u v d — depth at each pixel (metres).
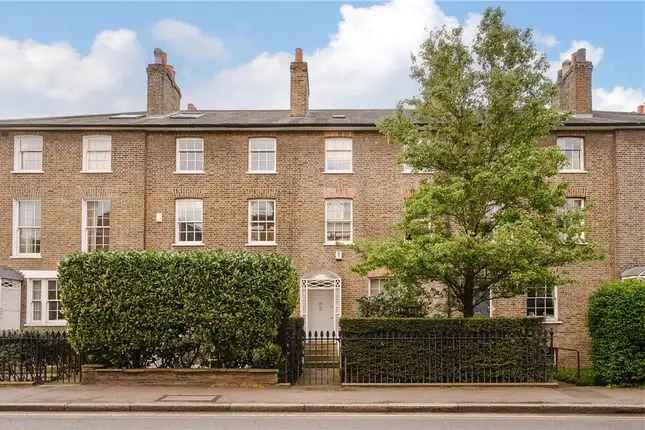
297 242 28.47
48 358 18.66
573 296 27.67
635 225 27.75
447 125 19.17
